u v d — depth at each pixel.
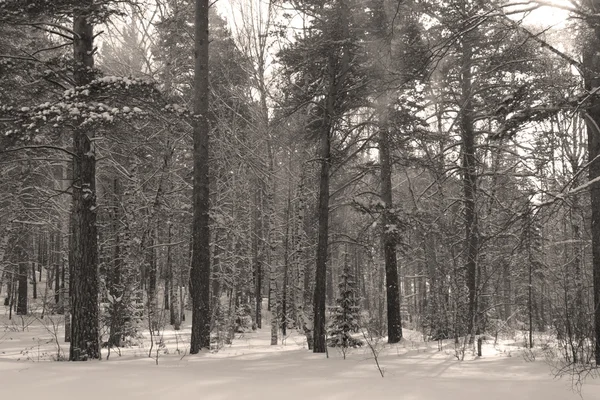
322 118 15.09
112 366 9.15
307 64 14.50
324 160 14.81
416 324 35.34
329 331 15.66
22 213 22.12
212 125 19.73
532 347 14.27
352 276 16.17
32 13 10.27
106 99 10.62
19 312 32.44
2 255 24.92
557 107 7.96
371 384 7.30
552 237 17.20
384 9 9.80
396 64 9.42
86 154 11.24
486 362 10.70
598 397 6.41
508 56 10.92
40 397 6.52
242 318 29.05
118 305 16.16
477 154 16.98
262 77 17.67
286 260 21.27
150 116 10.53
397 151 17.11
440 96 16.38
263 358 11.64
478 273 13.03
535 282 20.91
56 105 9.39
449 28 8.58
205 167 12.96
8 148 10.59
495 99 15.03
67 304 18.48
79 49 11.52
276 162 18.92
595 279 9.64
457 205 20.44
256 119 18.14
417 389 6.87
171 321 31.09
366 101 14.89
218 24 20.08
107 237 20.91
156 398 6.48
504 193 15.14
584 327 9.91
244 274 32.06
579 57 9.54
